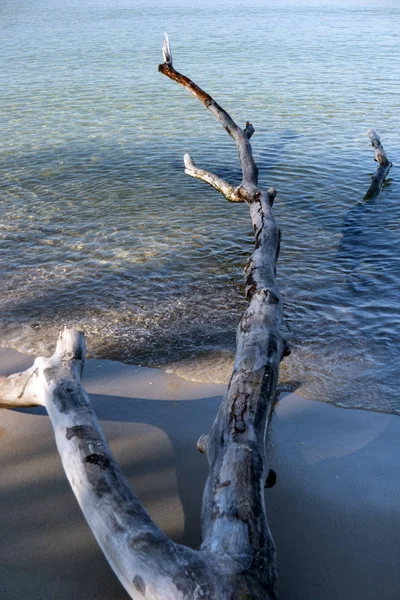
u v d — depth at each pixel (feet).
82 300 17.54
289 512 9.79
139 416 12.42
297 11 116.16
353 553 9.00
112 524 7.91
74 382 10.52
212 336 15.61
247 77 49.60
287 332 15.87
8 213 24.13
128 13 116.88
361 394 13.20
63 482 10.47
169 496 10.18
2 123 37.37
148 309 17.04
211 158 30.73
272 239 18.15
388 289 18.16
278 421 12.30
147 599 7.16
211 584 6.97
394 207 24.84
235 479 8.40
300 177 28.12
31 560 8.91
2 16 114.21
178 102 42.11
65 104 41.98
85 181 27.66
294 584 8.52
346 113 38.58
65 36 81.76
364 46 66.39
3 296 17.79
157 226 22.98
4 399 11.91
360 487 10.34
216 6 132.77
